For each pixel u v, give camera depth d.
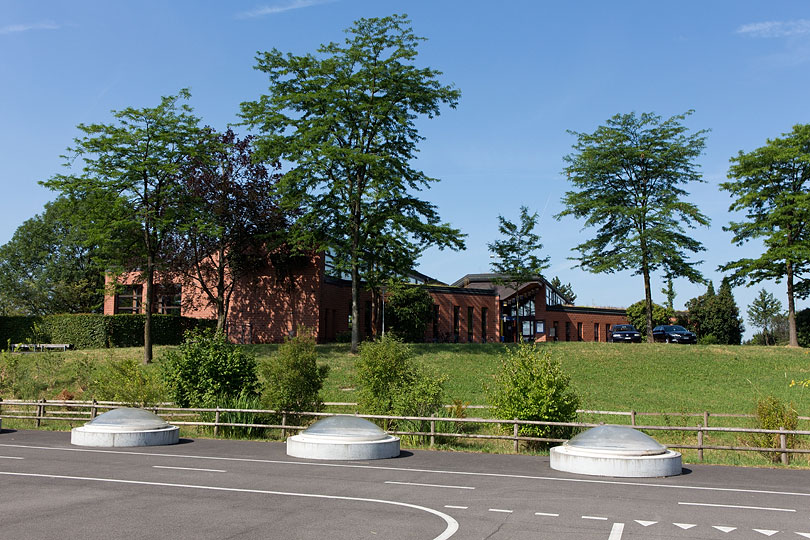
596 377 31.25
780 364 34.19
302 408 19.89
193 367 21.67
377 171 33.50
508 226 43.09
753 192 39.53
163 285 39.88
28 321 43.06
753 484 12.20
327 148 32.09
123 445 17.19
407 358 20.27
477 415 22.73
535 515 9.34
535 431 17.11
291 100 33.59
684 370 32.72
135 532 8.17
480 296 54.19
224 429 20.05
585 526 8.67
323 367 20.73
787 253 37.75
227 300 39.06
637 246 38.97
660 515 9.38
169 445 17.66
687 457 16.33
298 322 41.69
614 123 40.12
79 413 22.84
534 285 56.81
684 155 38.91
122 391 23.00
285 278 42.22
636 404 25.58
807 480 12.73
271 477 12.47
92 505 9.80
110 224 33.06
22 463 14.10
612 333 48.59
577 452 13.51
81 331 41.72
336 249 34.56
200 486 11.45
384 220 34.81
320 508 9.70
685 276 39.34
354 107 33.47
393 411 19.19
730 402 26.16
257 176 38.00
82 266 67.00
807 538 8.09
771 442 16.88
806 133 38.81
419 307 47.28
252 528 8.42
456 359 33.72
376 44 34.44
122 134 32.19
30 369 32.62
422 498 10.54
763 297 71.06
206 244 37.66
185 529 8.34
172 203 34.91
